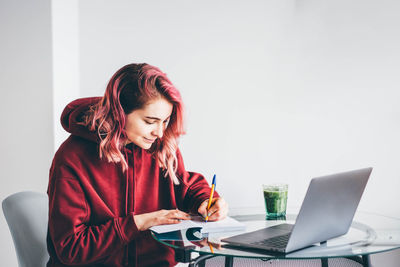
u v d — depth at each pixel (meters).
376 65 2.03
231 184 2.18
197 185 1.72
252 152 2.17
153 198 1.66
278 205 1.44
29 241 1.37
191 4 2.17
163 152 1.67
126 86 1.56
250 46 2.17
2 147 1.94
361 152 2.07
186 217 1.35
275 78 2.17
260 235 1.17
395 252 2.01
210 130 2.17
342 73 2.09
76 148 1.51
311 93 2.13
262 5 2.17
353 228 1.27
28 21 1.91
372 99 2.04
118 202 1.57
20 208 1.40
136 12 2.15
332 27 2.10
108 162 1.55
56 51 1.92
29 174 1.93
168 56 2.16
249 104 2.17
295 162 2.15
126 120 1.58
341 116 2.09
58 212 1.38
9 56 1.93
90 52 2.12
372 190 2.06
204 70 2.17
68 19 2.02
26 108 1.92
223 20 2.17
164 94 1.59
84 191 1.47
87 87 2.12
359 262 1.25
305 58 2.14
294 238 1.00
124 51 2.14
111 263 1.54
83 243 1.32
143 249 1.61
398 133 2.00
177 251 1.05
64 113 1.57
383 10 2.01
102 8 2.12
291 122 2.16
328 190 1.03
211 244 1.08
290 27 2.16
